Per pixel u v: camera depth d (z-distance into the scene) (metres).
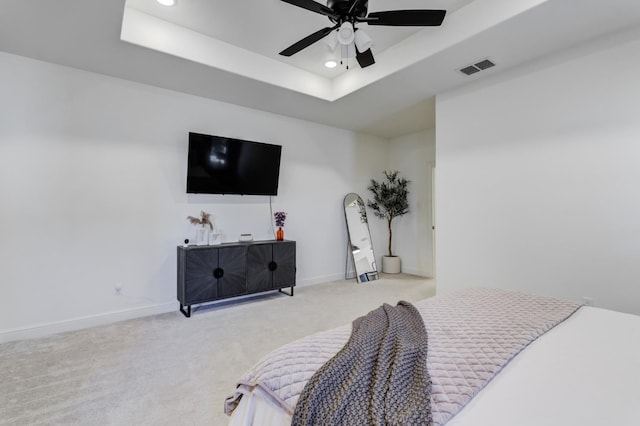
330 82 3.99
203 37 3.03
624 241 2.45
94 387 2.01
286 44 3.21
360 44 2.38
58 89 2.99
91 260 3.12
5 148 2.76
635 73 2.40
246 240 4.10
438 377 0.95
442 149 3.67
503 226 3.14
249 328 3.03
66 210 3.01
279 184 4.52
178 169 3.65
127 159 3.33
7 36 2.53
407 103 4.07
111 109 3.25
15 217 2.79
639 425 0.76
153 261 3.47
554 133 2.81
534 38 2.59
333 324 3.13
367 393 0.86
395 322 1.32
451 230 3.57
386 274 5.66
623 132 2.46
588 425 0.75
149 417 1.72
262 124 4.35
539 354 1.11
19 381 2.08
